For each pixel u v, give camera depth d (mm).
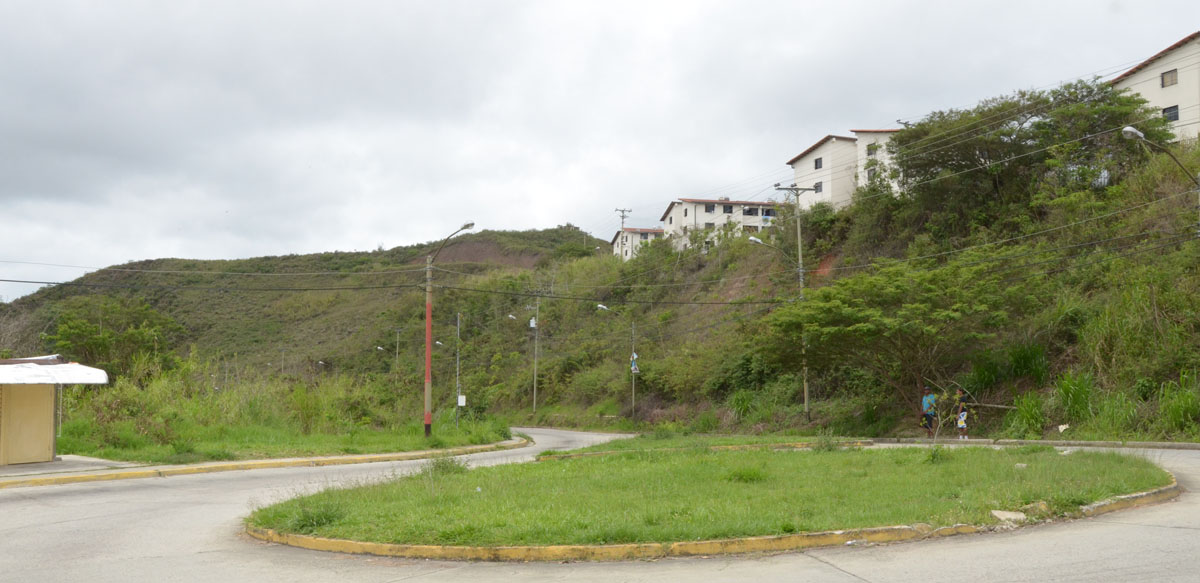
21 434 19578
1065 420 25062
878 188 47750
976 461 14430
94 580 7703
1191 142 35125
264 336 85938
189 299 97438
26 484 16781
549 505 10414
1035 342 29328
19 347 46812
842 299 29406
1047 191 35875
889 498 10477
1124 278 28656
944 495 10609
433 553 8352
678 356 52750
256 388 30953
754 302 46375
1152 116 40875
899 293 28562
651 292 69375
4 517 12297
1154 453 18125
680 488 12195
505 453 28094
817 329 29312
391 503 11055
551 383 67938
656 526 8719
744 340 45750
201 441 25078
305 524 9750
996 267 31172
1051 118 38281
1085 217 32812
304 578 7625
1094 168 35312
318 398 32219
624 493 11711
